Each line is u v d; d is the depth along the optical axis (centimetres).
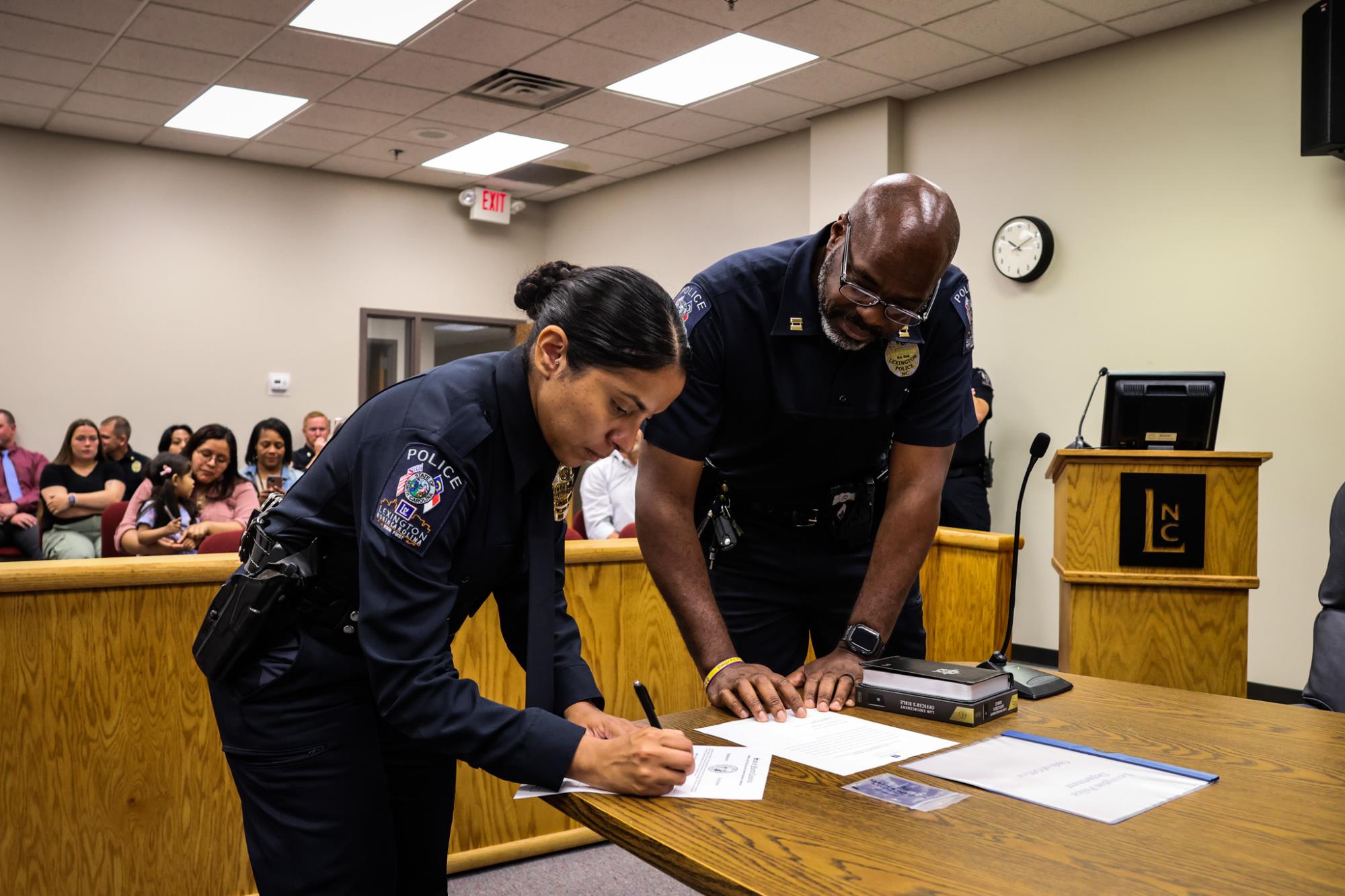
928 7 474
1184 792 110
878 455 189
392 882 133
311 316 798
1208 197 481
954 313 176
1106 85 518
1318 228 447
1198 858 93
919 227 142
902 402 176
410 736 113
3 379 688
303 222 794
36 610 208
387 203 830
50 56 555
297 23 509
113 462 639
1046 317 542
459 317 865
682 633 166
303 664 125
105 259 720
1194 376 314
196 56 553
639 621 280
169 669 221
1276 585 461
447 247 858
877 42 517
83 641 212
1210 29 480
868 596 173
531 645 128
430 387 122
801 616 196
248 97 623
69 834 212
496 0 479
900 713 143
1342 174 439
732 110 635
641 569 280
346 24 510
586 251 864
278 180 783
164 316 742
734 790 112
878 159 611
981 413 515
